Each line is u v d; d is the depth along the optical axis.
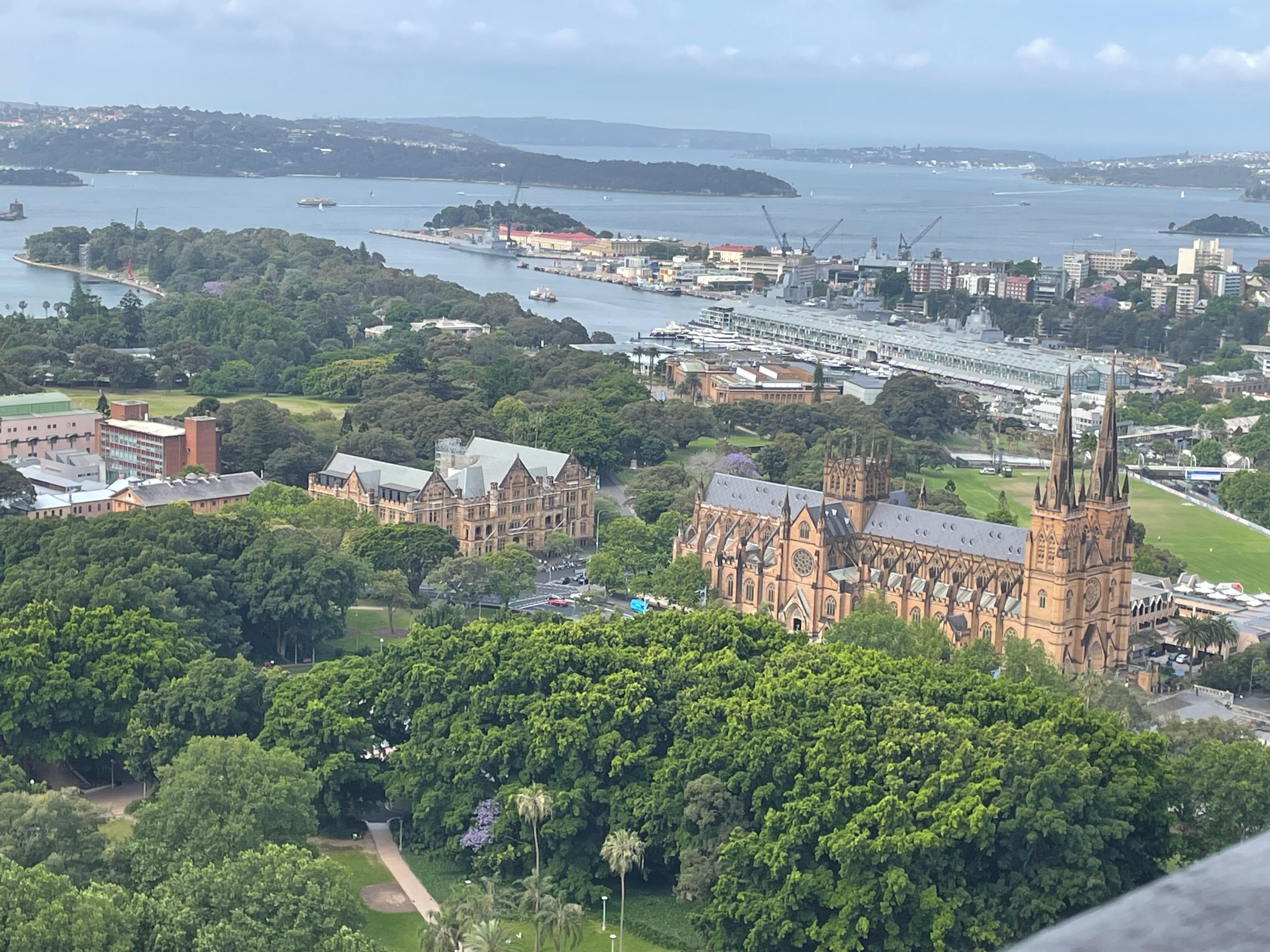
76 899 199.75
